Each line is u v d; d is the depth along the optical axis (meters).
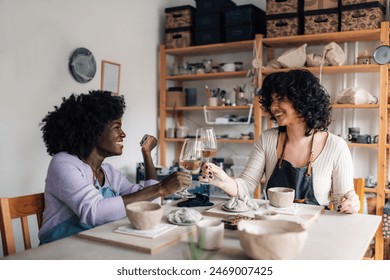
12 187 2.27
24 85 2.32
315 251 0.94
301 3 3.01
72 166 1.35
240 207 1.29
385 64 2.64
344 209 1.33
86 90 2.75
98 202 1.26
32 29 2.36
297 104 1.58
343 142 1.66
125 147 3.14
